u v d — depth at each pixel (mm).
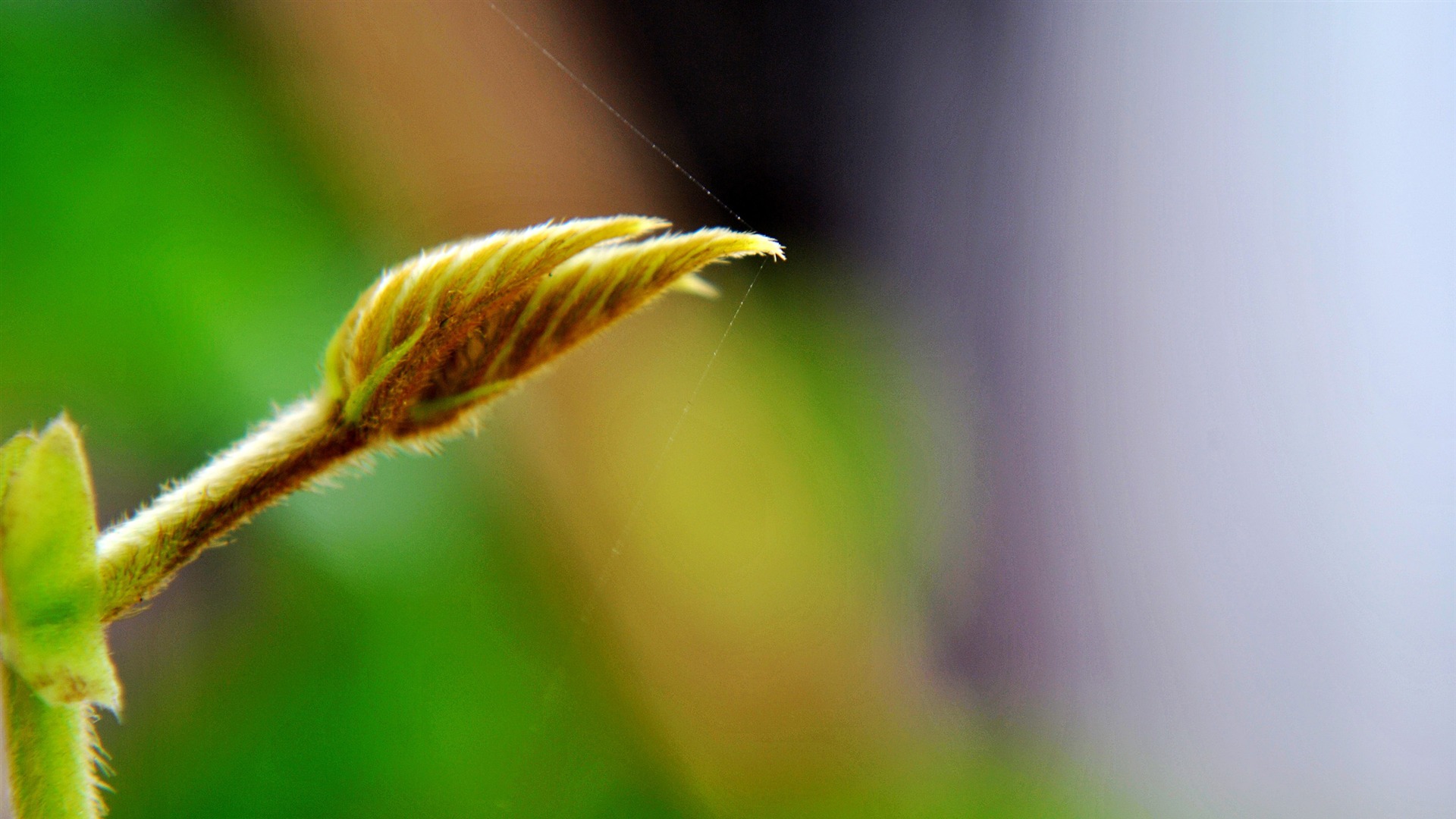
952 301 446
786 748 323
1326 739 410
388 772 253
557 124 369
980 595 402
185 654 258
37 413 239
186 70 260
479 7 346
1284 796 397
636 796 297
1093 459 446
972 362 441
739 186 426
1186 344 454
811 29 442
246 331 258
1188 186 460
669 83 415
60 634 178
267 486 185
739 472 351
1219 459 445
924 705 362
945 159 457
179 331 250
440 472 281
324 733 253
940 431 417
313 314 273
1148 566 432
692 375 359
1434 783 396
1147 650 418
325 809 249
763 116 431
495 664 271
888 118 453
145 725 250
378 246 299
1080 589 423
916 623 368
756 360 377
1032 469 436
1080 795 365
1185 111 458
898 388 415
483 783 261
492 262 183
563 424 326
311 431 185
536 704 276
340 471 186
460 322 184
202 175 262
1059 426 446
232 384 255
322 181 290
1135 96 463
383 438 186
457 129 327
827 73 444
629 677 309
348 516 268
